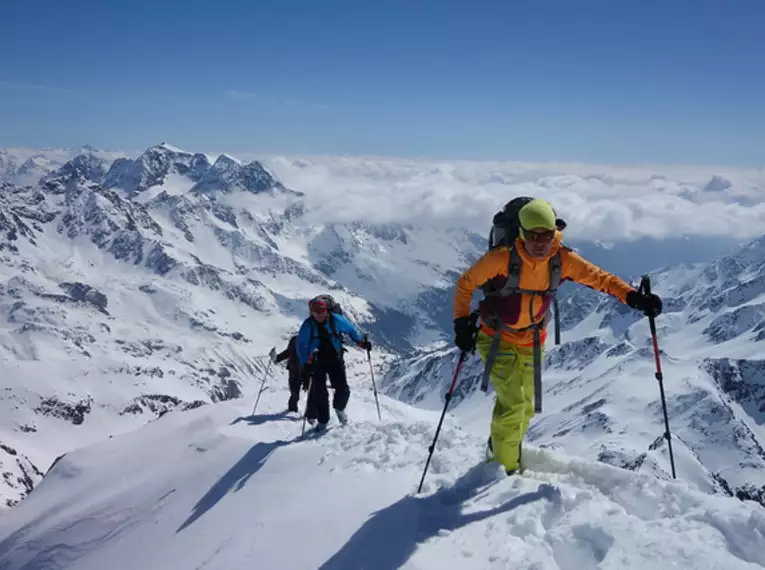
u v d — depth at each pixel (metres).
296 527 7.84
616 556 5.56
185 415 15.87
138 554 9.59
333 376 12.55
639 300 7.33
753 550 5.55
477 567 5.81
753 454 112.62
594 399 147.38
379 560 6.38
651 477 7.00
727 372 159.62
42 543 11.70
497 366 7.47
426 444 9.75
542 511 6.54
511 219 6.99
